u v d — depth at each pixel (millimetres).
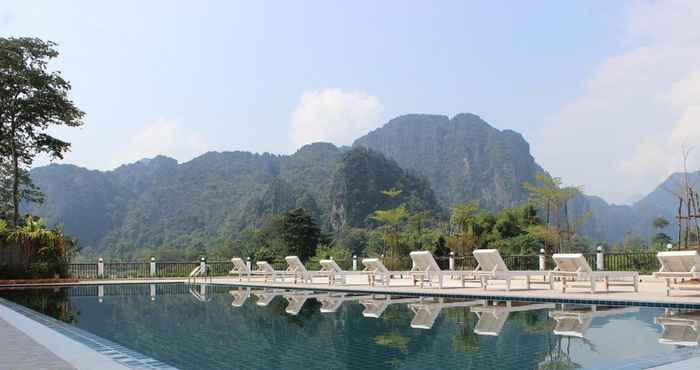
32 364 4332
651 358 4465
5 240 20562
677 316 7605
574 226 32438
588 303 9320
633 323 6922
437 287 12977
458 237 30188
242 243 65500
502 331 6402
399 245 33875
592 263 17094
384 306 9727
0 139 24391
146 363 4574
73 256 23953
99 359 4586
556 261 11484
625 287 12109
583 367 4344
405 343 5750
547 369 4305
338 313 8758
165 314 9008
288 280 18438
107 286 18375
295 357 5102
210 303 11031
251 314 8836
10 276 20062
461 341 5770
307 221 47031
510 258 19625
